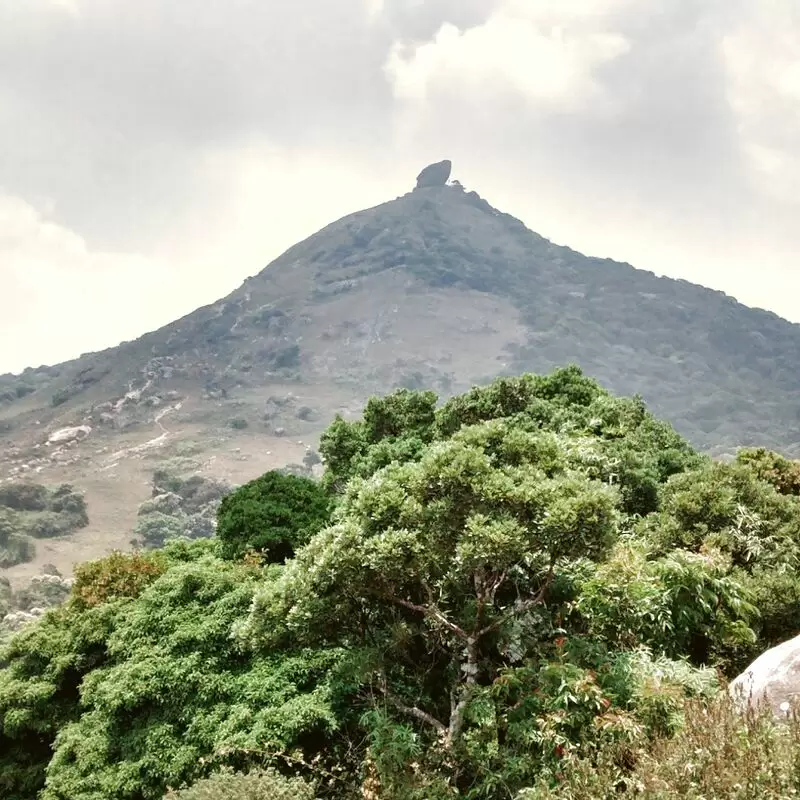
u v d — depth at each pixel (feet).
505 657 35.55
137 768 38.24
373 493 33.14
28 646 55.01
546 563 33.55
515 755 27.68
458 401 79.77
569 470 33.63
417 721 34.14
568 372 85.71
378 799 29.60
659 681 27.91
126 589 56.49
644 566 36.06
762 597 37.42
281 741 33.88
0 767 53.42
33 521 575.79
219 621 42.37
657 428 77.61
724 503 44.80
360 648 34.91
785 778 15.40
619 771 19.67
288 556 61.62
